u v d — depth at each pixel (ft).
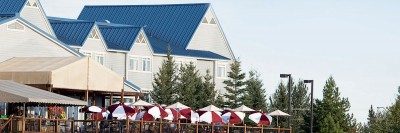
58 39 306.35
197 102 317.42
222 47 380.78
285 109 363.97
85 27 319.68
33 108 245.65
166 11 384.47
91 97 274.36
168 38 371.97
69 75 240.94
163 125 230.68
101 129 219.00
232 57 383.04
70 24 323.78
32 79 237.45
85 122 218.79
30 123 204.85
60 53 280.92
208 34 376.07
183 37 369.30
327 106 356.18
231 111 250.57
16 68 246.47
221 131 246.06
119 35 337.52
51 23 327.88
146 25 382.22
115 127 219.41
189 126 237.86
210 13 378.12
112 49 324.39
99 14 398.62
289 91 304.91
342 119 357.61
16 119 202.08
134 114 238.89
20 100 200.13
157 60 344.08
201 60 361.30
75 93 266.57
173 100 312.91
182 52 355.36
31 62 252.01
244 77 335.26
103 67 251.60
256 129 256.73
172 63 316.81
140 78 336.29
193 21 373.81
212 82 335.88
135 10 391.65
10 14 274.98
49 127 210.38
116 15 394.52
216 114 243.60
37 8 311.88
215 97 346.13
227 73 371.15
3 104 228.84
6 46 266.16
